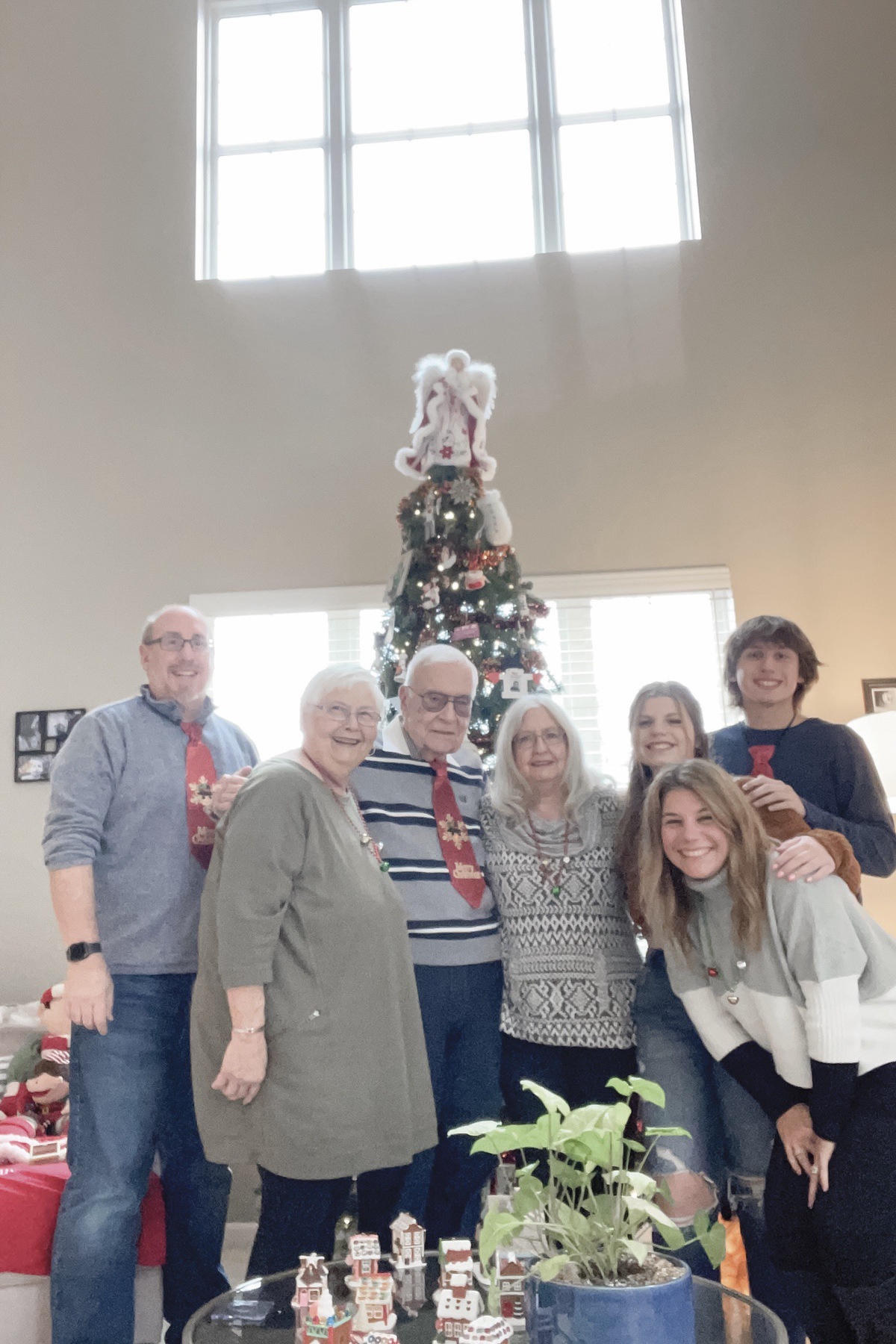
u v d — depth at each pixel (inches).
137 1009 83.4
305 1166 73.7
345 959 77.7
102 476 189.8
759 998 73.2
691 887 76.3
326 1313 57.9
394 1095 77.0
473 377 149.6
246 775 87.4
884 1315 65.4
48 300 197.6
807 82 198.1
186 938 85.7
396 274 195.2
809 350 187.2
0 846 175.2
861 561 179.5
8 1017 136.7
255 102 216.8
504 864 91.6
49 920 172.6
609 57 213.9
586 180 208.1
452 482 145.4
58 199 202.5
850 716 174.6
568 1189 54.3
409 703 95.0
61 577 186.2
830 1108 67.2
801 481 182.5
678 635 180.2
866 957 70.1
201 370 193.3
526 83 214.1
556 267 193.5
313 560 184.4
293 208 211.0
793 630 103.2
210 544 186.4
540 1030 88.0
